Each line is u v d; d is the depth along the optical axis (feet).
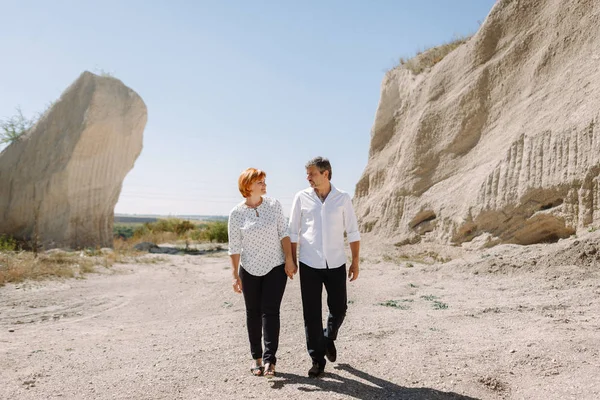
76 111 73.05
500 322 17.07
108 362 14.02
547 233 38.40
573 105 39.01
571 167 36.27
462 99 52.75
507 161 42.09
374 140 69.56
